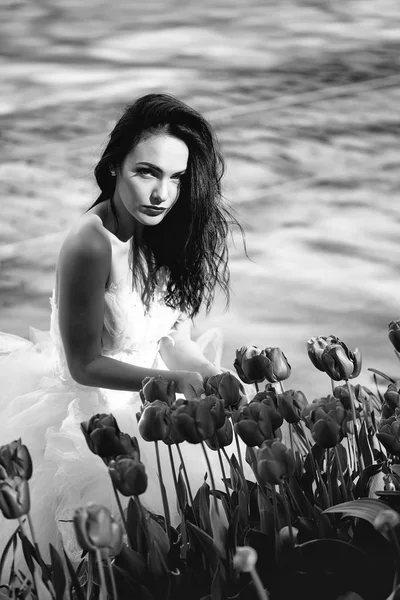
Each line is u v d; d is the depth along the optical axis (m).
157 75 9.83
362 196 6.55
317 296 4.81
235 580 1.32
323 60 10.51
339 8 13.42
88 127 7.98
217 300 4.77
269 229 5.95
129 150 1.96
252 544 1.34
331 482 1.51
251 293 4.86
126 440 1.29
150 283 2.21
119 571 1.29
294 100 9.00
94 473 2.03
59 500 2.05
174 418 1.30
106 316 2.20
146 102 1.94
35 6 13.52
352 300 4.75
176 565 1.38
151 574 1.30
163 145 1.94
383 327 4.38
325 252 5.50
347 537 1.37
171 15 13.02
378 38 11.55
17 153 7.32
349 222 6.04
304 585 1.31
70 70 10.01
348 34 11.80
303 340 4.26
